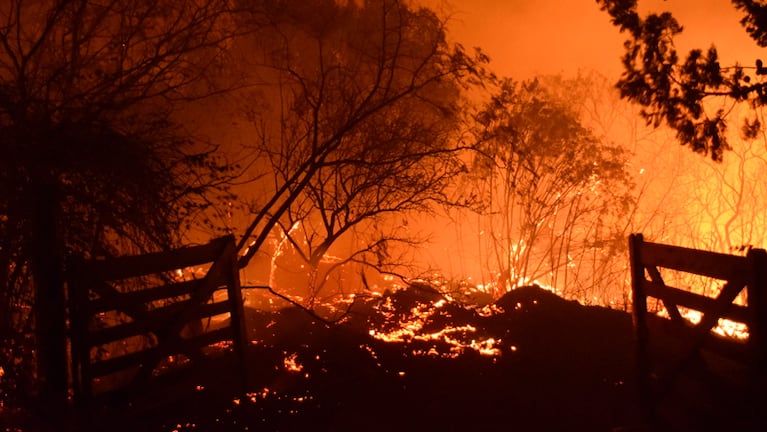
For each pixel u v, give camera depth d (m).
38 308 6.41
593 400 7.34
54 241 6.48
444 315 10.52
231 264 7.35
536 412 7.01
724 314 5.45
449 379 7.77
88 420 6.25
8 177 6.56
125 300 6.51
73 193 6.89
